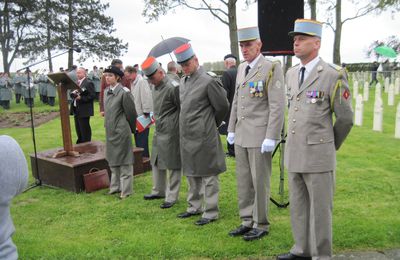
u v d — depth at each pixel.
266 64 3.93
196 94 4.50
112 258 3.77
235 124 4.30
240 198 4.24
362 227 4.23
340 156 7.72
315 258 3.39
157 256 3.79
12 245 1.65
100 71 21.02
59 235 4.38
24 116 15.80
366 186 5.77
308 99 3.32
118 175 5.90
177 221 4.70
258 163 3.97
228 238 4.13
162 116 5.11
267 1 4.75
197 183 4.82
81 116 8.18
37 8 33.22
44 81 19.75
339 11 26.17
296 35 3.32
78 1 31.94
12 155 1.55
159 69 5.05
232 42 20.75
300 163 3.35
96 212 5.10
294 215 3.54
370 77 24.55
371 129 10.72
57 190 6.14
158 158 5.25
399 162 7.16
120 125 5.60
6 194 1.54
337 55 26.69
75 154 6.50
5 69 37.41
